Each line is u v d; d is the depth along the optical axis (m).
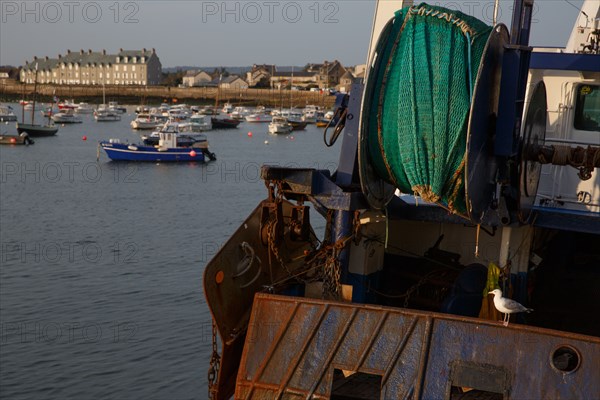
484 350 7.49
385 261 11.45
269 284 9.88
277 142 105.75
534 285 11.23
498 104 8.26
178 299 29.44
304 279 9.84
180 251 38.53
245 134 121.19
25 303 28.95
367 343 7.87
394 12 9.86
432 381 7.57
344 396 8.82
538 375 7.30
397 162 8.59
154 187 62.53
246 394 8.25
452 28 8.37
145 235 43.03
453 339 7.60
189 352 23.80
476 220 8.58
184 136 94.31
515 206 8.70
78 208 52.38
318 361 8.02
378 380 9.34
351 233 9.44
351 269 10.25
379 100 8.59
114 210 51.66
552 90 10.48
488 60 8.08
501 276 9.35
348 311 8.02
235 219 48.38
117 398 20.89
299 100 190.75
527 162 8.68
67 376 22.20
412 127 8.29
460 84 8.13
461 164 8.24
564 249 11.61
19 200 55.66
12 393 21.14
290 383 8.08
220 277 8.88
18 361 23.17
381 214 9.95
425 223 11.27
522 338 7.41
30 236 42.78
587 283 11.48
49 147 96.69
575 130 10.46
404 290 10.88
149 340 24.81
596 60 9.70
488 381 7.44
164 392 21.23
